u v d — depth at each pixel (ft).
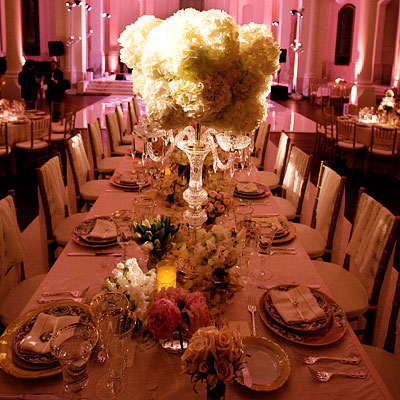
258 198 11.37
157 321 4.89
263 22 76.38
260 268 7.73
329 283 9.22
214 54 5.36
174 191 9.86
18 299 8.24
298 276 7.53
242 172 13.26
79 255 7.94
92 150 17.42
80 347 4.33
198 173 6.96
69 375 4.28
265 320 6.10
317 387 5.11
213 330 4.38
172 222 7.86
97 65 69.56
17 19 37.96
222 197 8.22
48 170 11.33
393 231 8.25
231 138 6.98
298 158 13.78
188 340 5.52
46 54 66.59
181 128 6.00
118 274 5.61
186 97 5.48
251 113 5.81
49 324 5.72
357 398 4.99
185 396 4.89
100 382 4.99
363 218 9.37
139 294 5.51
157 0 78.23
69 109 46.06
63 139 25.55
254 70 5.72
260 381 5.10
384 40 61.87
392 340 7.90
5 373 5.14
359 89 40.01
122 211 7.45
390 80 62.28
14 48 38.17
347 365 5.47
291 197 14.11
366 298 8.78
